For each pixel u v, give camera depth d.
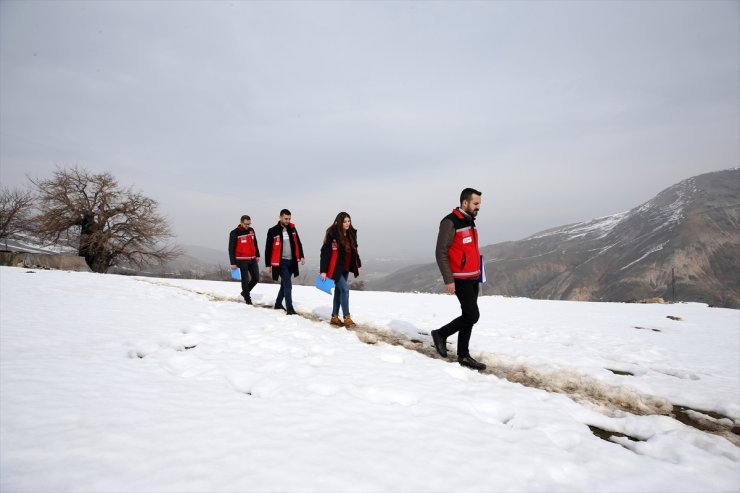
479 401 2.67
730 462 2.03
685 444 2.23
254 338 4.24
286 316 6.23
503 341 5.40
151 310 5.93
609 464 1.93
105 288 8.70
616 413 2.92
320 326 5.52
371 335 5.27
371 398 2.62
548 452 1.95
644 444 2.30
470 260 4.06
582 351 4.97
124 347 3.61
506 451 1.92
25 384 2.43
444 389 2.88
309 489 1.46
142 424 1.94
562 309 10.68
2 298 6.23
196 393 2.46
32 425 1.87
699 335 6.49
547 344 5.26
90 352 3.36
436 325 6.46
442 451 1.86
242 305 7.38
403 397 2.61
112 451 1.66
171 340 3.98
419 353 4.33
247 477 1.51
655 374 4.02
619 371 4.18
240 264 7.71
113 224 33.09
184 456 1.65
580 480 1.74
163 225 34.41
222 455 1.67
